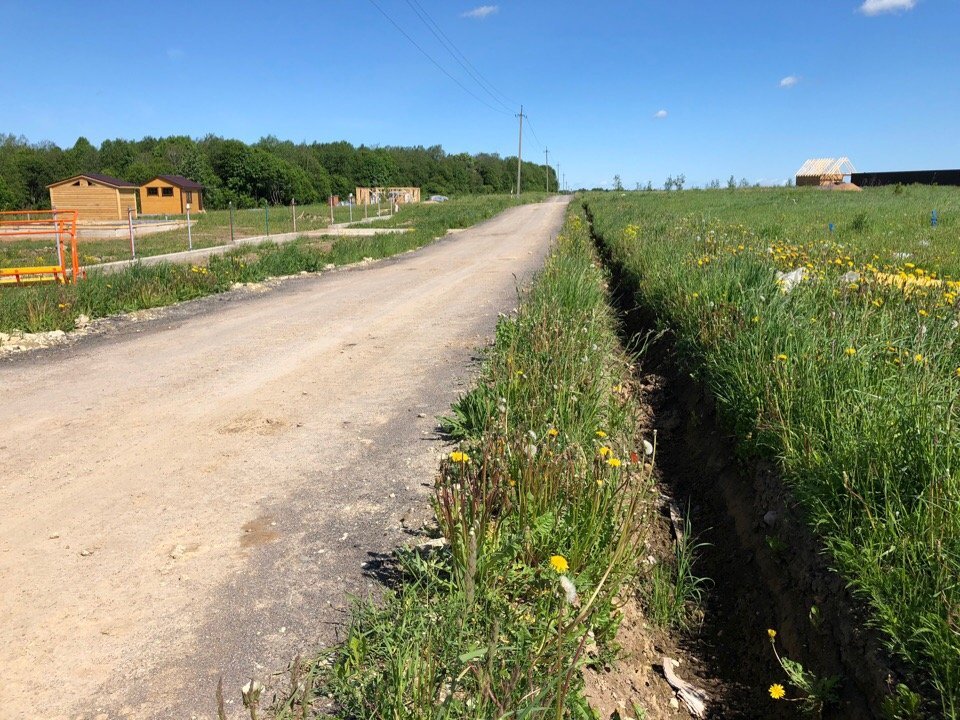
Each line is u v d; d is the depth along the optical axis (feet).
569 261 37.91
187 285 40.01
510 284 45.01
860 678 8.70
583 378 17.54
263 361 24.82
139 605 10.27
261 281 47.06
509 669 8.13
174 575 11.05
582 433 14.76
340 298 39.63
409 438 17.03
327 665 8.75
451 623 8.71
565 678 7.22
